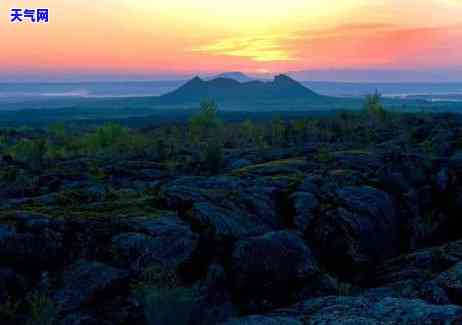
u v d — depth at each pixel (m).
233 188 29.17
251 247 18.80
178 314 14.73
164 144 75.56
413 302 15.18
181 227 19.30
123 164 47.31
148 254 17.59
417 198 35.50
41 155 58.97
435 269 22.83
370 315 14.70
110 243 17.78
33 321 13.53
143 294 15.45
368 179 34.84
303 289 18.80
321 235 25.42
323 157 44.72
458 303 17.36
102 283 15.62
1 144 98.81
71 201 23.73
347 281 23.50
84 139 87.75
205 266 18.39
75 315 14.18
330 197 28.84
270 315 16.03
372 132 84.69
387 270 24.61
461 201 35.59
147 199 23.20
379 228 27.88
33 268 16.30
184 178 31.84
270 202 26.81
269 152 62.44
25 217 17.75
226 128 104.62
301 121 95.50
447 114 116.25
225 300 17.34
